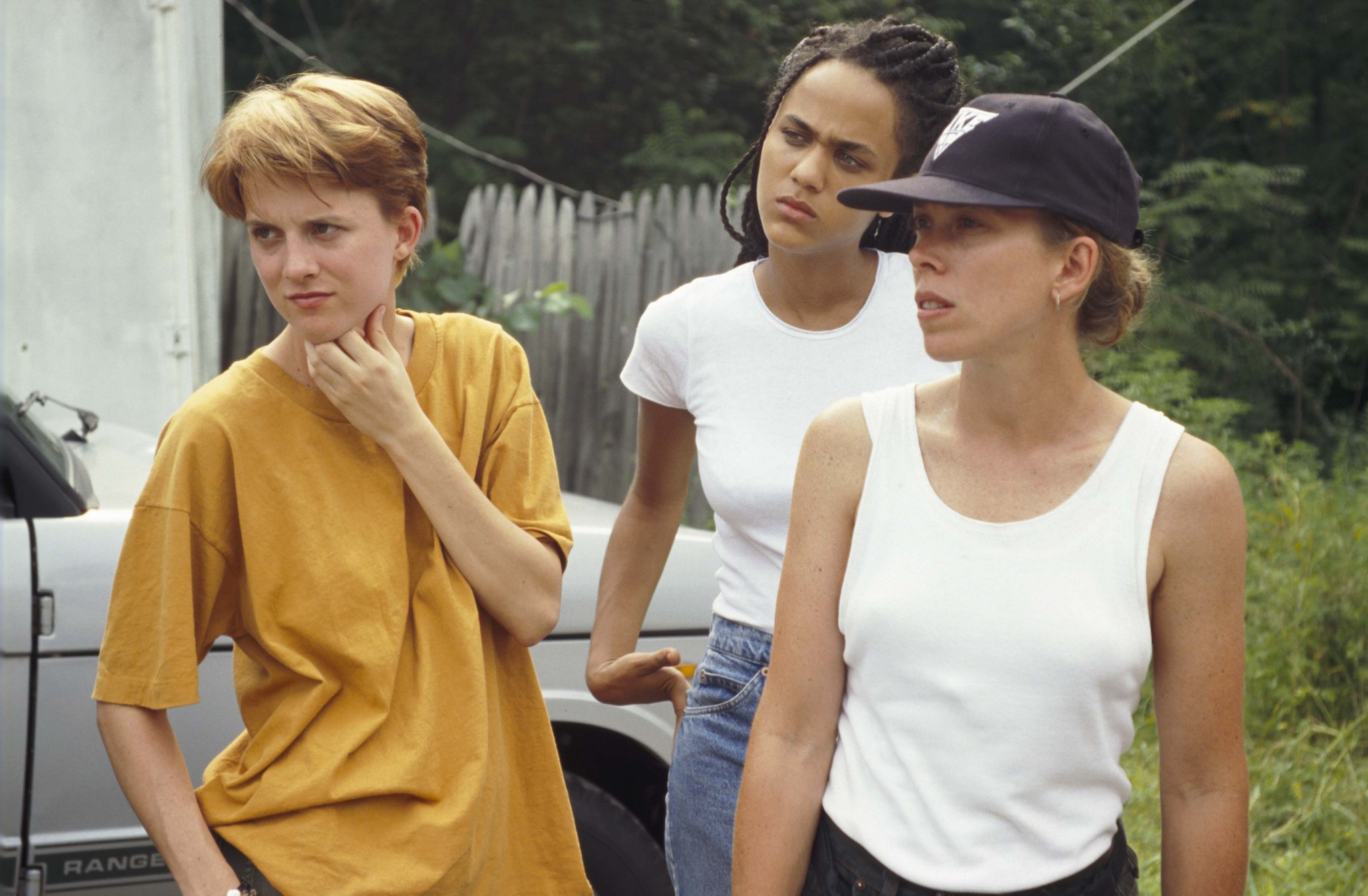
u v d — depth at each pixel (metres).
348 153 1.47
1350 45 10.66
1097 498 1.36
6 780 2.04
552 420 6.46
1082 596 1.33
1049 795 1.35
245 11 8.19
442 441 1.58
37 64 4.39
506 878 1.70
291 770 1.54
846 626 1.42
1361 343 9.92
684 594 2.64
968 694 1.34
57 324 4.43
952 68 1.84
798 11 11.24
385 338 1.57
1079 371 1.41
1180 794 1.42
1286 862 3.43
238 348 6.12
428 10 10.64
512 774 1.71
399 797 1.54
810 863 1.47
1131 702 1.36
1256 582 4.89
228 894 1.49
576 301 6.01
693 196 10.05
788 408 1.91
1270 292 9.73
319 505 1.56
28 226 4.39
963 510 1.39
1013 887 1.33
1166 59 10.73
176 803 1.52
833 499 1.46
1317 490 5.63
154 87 4.56
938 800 1.35
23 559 2.07
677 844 1.99
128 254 4.54
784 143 1.81
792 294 1.92
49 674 2.07
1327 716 4.39
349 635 1.54
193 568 1.56
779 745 1.47
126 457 2.70
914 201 1.34
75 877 2.08
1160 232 9.75
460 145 7.79
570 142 10.82
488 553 1.60
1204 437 6.16
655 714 2.55
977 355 1.36
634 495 2.23
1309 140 10.76
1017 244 1.33
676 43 10.84
